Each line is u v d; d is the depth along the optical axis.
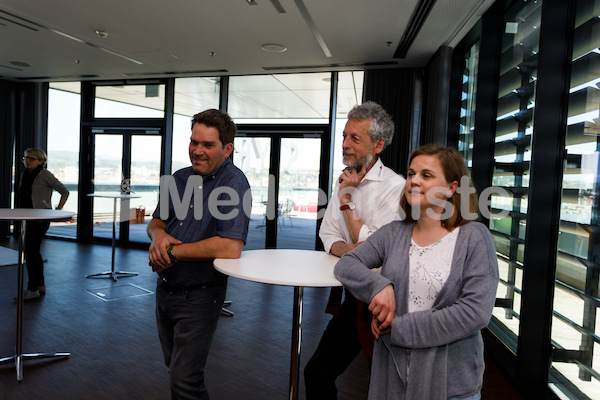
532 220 2.42
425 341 1.09
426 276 1.17
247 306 4.30
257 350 3.18
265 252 1.82
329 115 6.44
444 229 1.22
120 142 7.71
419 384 1.11
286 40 5.03
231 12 4.28
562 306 2.28
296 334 1.52
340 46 5.11
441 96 4.80
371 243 1.33
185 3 4.12
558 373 2.32
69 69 6.95
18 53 6.09
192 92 7.25
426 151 1.24
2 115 7.93
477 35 4.19
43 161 4.74
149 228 1.81
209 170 1.67
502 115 3.46
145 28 4.88
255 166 6.94
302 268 1.46
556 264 2.34
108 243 7.69
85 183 7.84
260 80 6.82
